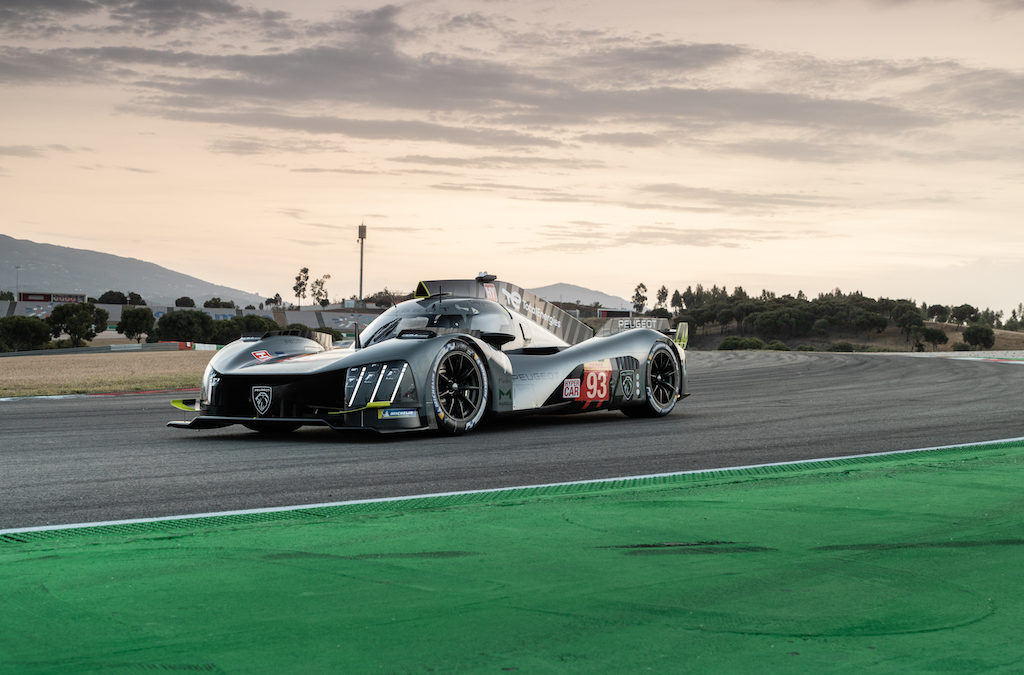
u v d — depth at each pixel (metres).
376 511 3.76
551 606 2.40
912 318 116.69
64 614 2.34
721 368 19.08
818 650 2.06
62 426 7.86
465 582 2.64
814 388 11.86
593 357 7.79
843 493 4.15
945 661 1.99
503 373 7.09
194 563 2.87
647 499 4.02
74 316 74.75
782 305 127.06
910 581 2.66
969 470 4.82
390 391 6.41
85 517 3.70
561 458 5.48
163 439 6.74
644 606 2.40
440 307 7.36
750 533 3.32
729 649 2.07
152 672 1.93
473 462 5.32
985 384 12.22
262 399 6.61
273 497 4.16
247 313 127.00
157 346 54.81
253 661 2.00
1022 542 3.16
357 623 2.26
